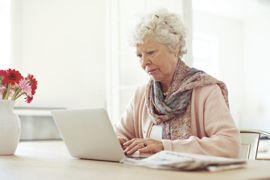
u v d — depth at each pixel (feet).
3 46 11.30
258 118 19.62
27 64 11.34
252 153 6.25
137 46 5.25
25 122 10.83
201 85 5.10
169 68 5.32
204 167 3.19
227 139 4.38
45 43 11.68
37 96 11.41
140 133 5.81
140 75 10.78
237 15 19.45
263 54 19.56
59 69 11.89
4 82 5.14
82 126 4.22
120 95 11.41
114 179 2.86
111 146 4.00
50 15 11.79
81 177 3.00
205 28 18.76
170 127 5.22
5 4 11.36
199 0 16.85
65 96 11.95
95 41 12.60
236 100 20.04
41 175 3.15
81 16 12.36
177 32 5.24
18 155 5.06
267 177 2.88
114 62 11.62
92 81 12.48
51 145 7.61
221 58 19.39
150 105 5.50
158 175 3.01
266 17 19.36
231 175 2.96
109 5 11.77
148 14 5.25
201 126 4.99
